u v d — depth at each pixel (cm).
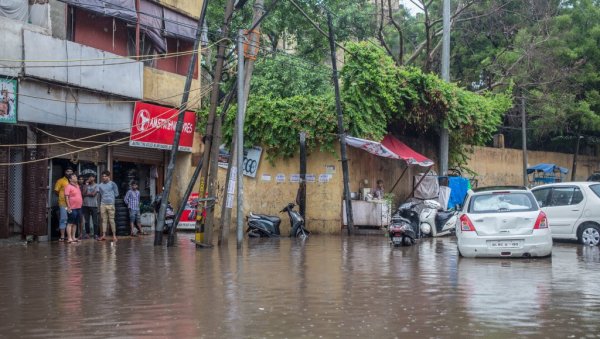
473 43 3988
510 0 3669
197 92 2527
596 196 1869
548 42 3750
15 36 1756
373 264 1391
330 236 2319
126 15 2122
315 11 3281
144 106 2219
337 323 761
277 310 843
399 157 2312
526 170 3741
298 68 3086
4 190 1823
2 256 1530
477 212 1476
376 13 3481
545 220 1450
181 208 1855
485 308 857
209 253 1634
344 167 2303
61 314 823
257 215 2292
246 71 1834
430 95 2519
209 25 3164
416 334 704
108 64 2055
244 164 2500
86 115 2003
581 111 3841
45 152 1895
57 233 2011
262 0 1833
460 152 3047
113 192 2033
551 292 991
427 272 1245
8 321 784
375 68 2347
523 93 3781
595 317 796
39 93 1842
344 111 2338
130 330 728
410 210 2172
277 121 2381
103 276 1181
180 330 726
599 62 3934
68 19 1995
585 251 1670
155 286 1055
